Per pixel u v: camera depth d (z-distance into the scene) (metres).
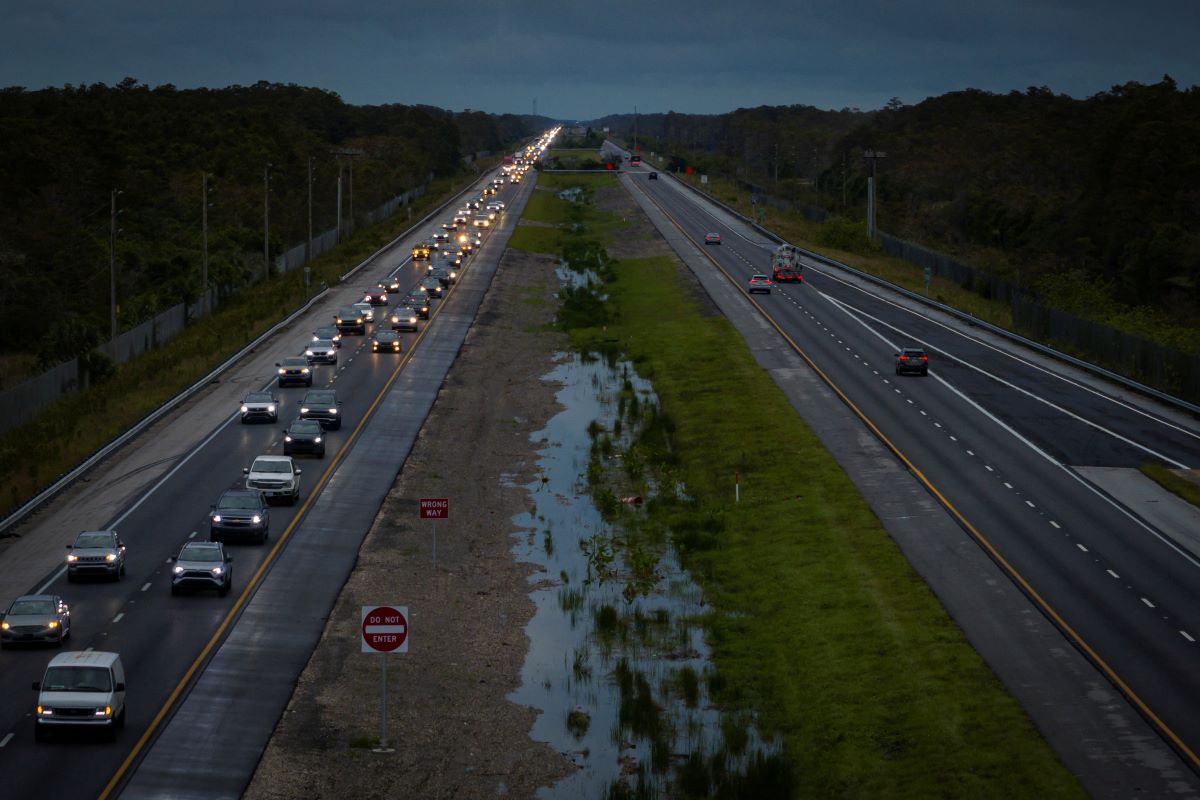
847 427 64.50
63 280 110.88
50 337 83.12
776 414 68.19
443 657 36.47
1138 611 38.84
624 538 49.62
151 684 32.16
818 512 50.22
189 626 36.62
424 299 105.19
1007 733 30.48
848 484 53.94
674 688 35.06
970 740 30.31
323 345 84.00
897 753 30.20
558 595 42.72
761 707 33.88
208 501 50.12
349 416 67.81
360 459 58.78
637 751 30.98
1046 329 92.12
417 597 41.38
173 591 39.34
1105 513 49.59
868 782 28.89
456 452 61.97
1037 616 38.34
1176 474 55.31
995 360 83.94
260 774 28.00
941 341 91.06
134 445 60.47
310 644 36.09
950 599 40.00
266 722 30.61
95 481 53.97
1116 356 80.94
